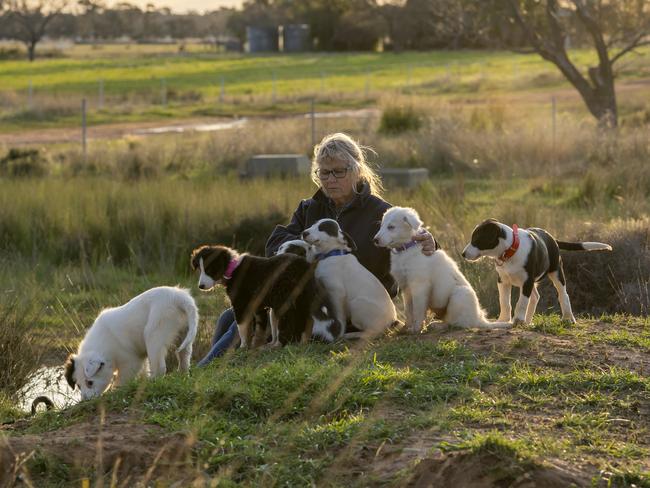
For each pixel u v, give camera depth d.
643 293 9.27
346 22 89.38
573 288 9.73
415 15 79.88
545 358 5.78
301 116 34.97
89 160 21.05
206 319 9.52
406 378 5.23
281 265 6.49
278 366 5.46
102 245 13.37
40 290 11.00
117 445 4.54
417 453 4.24
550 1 26.56
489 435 4.07
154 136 27.48
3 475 4.43
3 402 7.08
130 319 6.80
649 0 26.41
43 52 92.31
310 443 4.48
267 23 100.62
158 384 5.36
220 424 4.78
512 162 19.39
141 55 92.00
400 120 25.33
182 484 4.20
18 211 14.48
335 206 7.25
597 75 26.41
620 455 4.22
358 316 6.60
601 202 14.48
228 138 22.98
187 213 13.80
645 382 5.21
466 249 6.77
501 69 58.56
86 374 6.68
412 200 14.52
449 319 6.72
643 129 21.11
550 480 3.84
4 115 34.56
